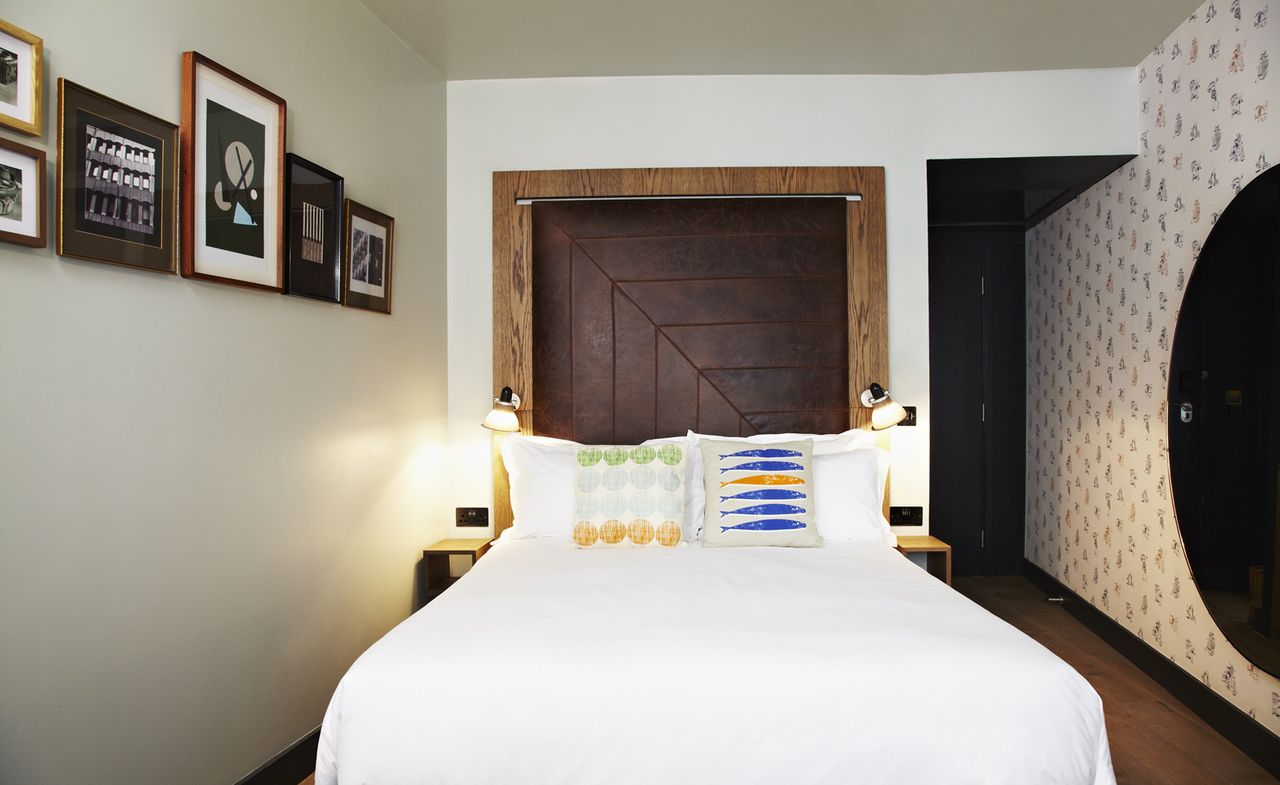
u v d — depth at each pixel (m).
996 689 1.63
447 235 3.45
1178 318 2.78
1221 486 2.51
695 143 3.37
